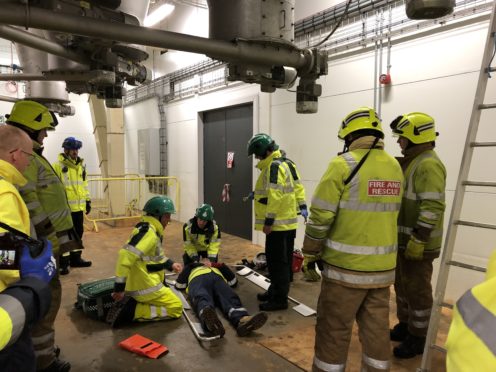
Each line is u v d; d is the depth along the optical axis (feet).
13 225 3.91
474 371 1.54
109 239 19.70
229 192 20.42
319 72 10.10
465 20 9.95
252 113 18.38
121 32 7.10
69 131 33.88
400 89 11.55
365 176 6.10
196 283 10.28
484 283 1.81
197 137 22.24
